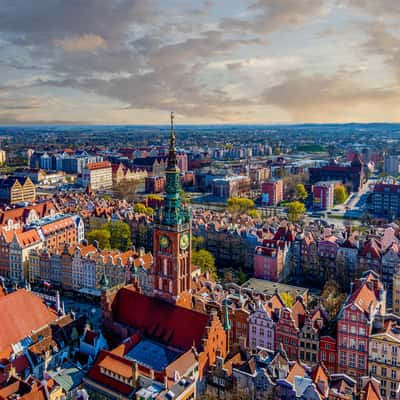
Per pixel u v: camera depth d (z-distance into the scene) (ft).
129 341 393.50
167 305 413.18
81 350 411.75
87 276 631.97
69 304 597.93
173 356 379.55
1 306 405.80
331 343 414.21
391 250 637.30
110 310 432.66
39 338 404.36
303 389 317.83
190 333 389.39
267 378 335.26
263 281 608.19
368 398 306.55
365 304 414.82
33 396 315.37
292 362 346.74
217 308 469.57
